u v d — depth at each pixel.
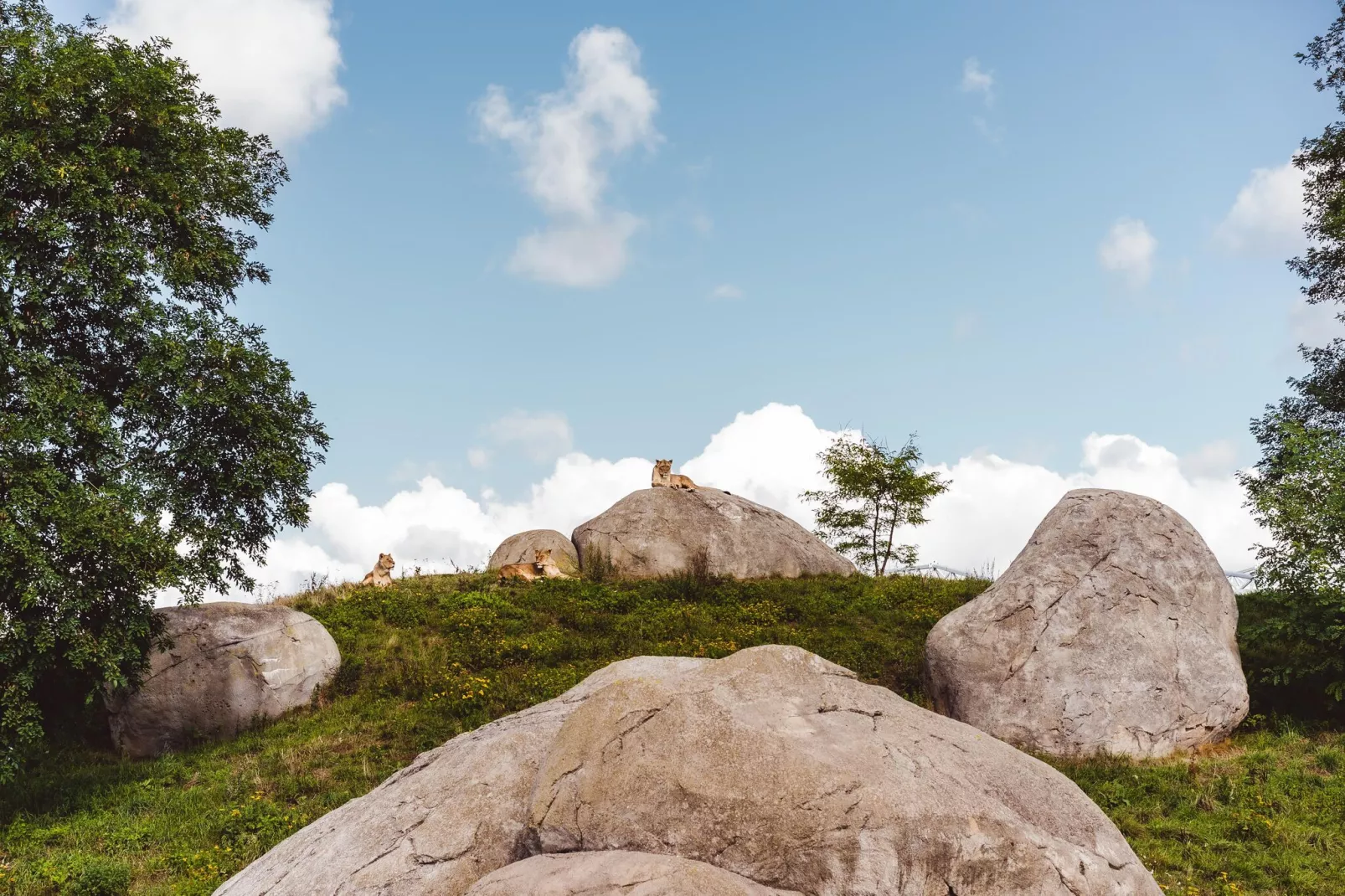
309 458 17.67
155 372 15.47
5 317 14.09
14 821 12.69
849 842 6.19
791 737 6.78
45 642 12.92
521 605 21.81
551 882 5.86
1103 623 14.26
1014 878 6.25
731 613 21.22
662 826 6.39
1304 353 23.38
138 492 14.54
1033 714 13.77
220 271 17.31
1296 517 15.08
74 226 14.68
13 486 13.05
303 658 17.11
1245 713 13.93
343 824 7.95
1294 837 10.65
